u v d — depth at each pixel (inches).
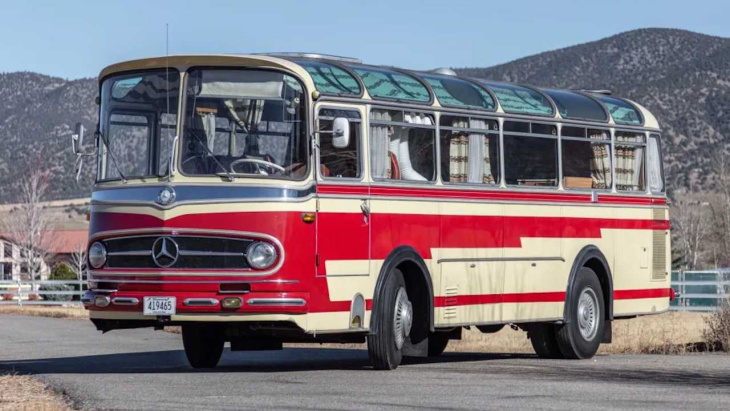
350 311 593.0
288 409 446.9
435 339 789.9
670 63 7834.6
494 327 753.6
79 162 611.5
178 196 569.9
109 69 600.7
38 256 3238.2
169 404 462.0
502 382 557.6
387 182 617.6
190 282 565.9
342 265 589.0
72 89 5994.1
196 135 577.3
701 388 536.4
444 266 654.5
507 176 706.2
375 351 613.9
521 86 756.0
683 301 1598.2
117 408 449.4
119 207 584.4
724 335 858.1
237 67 577.9
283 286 562.6
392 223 620.1
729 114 5984.3
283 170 572.1
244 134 574.6
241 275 561.3
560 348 757.9
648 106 6225.4
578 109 774.5
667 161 5684.1
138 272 575.8
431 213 645.9
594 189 778.8
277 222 563.5
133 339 1027.9
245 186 566.6
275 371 625.0
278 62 575.5
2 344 947.3
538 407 461.1
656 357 772.6
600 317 779.4
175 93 581.6
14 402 475.5
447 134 663.8
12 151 5049.2
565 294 752.3
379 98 617.0
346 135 573.6
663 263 847.7
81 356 789.2
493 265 692.1
